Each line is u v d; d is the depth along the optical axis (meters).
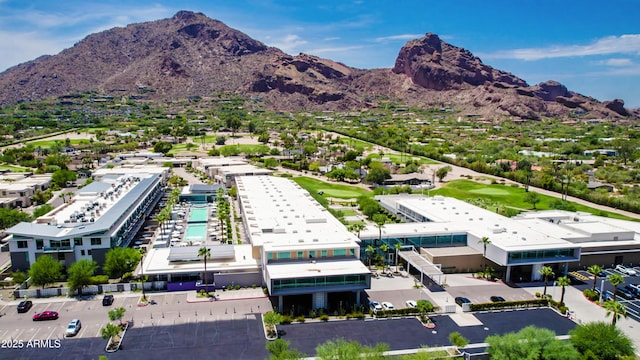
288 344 84.31
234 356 86.62
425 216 159.50
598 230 145.62
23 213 167.00
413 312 104.88
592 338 87.06
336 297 111.69
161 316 101.69
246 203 164.62
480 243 131.62
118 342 90.56
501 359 83.12
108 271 119.94
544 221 156.25
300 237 121.19
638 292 115.88
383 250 134.75
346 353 81.06
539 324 101.25
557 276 128.50
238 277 117.00
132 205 158.12
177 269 115.44
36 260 121.06
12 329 95.31
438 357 85.81
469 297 113.69
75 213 136.25
